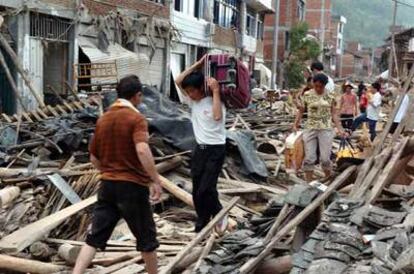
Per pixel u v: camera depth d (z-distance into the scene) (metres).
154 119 9.65
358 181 6.32
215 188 6.45
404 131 7.64
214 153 6.37
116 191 4.93
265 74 44.31
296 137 9.73
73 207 6.75
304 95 9.23
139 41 22.89
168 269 5.19
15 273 5.57
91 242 5.02
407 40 54.75
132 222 5.00
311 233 5.26
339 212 5.32
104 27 20.08
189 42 29.56
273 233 5.44
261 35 48.72
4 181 7.59
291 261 4.91
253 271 4.95
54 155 9.73
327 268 4.38
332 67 75.69
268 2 44.09
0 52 14.17
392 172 6.58
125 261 5.84
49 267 5.64
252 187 8.73
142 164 4.82
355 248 4.65
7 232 6.57
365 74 84.94
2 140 10.02
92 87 18.91
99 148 5.02
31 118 12.17
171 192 7.89
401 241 4.48
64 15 17.81
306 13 71.75
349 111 16.62
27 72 15.27
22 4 15.93
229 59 6.25
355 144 14.29
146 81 23.31
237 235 5.70
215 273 4.96
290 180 9.79
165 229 6.92
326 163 9.15
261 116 19.48
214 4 34.44
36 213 7.06
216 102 6.22
